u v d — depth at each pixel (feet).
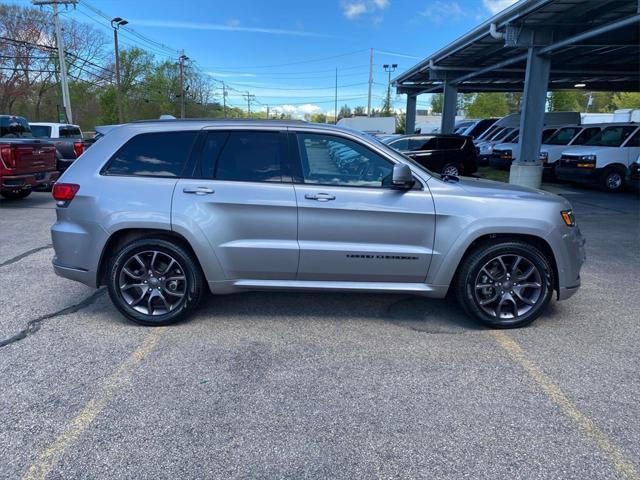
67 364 11.00
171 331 12.91
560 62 56.44
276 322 13.58
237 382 10.30
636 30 38.63
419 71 71.31
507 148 56.54
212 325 13.33
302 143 12.84
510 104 222.28
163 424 8.80
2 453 7.97
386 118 131.75
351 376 10.59
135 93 185.57
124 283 13.02
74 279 13.23
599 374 10.74
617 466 7.77
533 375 10.68
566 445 8.29
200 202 12.50
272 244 12.59
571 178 45.21
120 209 12.55
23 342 12.13
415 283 13.00
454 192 12.70
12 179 30.12
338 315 14.15
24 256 20.34
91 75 152.97
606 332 13.01
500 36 41.68
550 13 36.73
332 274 12.87
